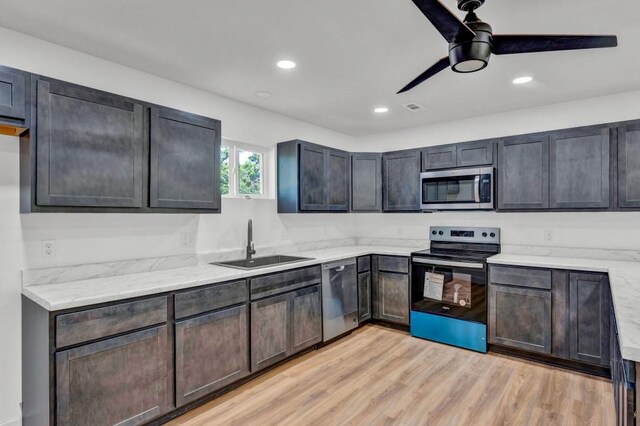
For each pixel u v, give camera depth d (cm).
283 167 367
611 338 242
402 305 384
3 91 180
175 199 251
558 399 245
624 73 266
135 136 231
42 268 219
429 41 219
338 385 267
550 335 296
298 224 400
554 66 253
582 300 282
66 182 201
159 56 239
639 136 282
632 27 198
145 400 205
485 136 383
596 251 325
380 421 221
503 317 318
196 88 299
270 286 282
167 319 216
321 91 308
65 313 176
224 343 247
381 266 400
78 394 180
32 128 190
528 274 305
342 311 361
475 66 170
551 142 321
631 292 188
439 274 355
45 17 192
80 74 233
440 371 290
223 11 186
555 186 319
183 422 220
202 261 303
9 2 177
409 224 448
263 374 285
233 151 339
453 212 408
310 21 196
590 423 217
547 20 192
